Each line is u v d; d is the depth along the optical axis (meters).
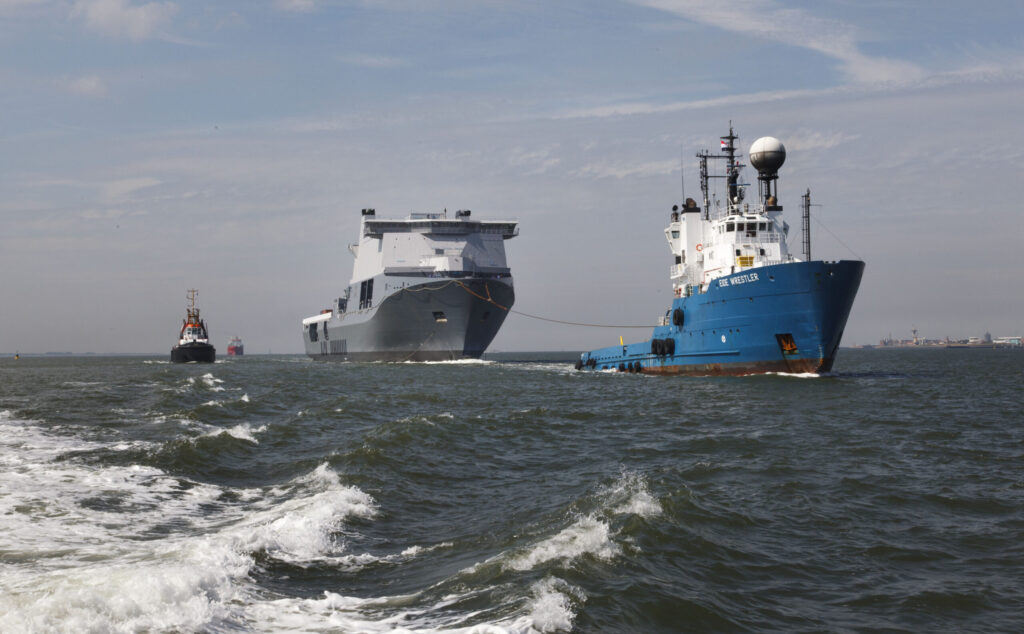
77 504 20.56
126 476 24.42
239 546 16.14
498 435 34.28
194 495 22.23
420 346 102.94
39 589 12.80
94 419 41.06
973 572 15.29
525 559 15.27
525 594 13.32
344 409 44.09
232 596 13.47
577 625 12.25
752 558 16.02
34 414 44.09
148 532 18.08
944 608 13.47
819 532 18.02
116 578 13.22
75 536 17.44
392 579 14.74
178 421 39.06
